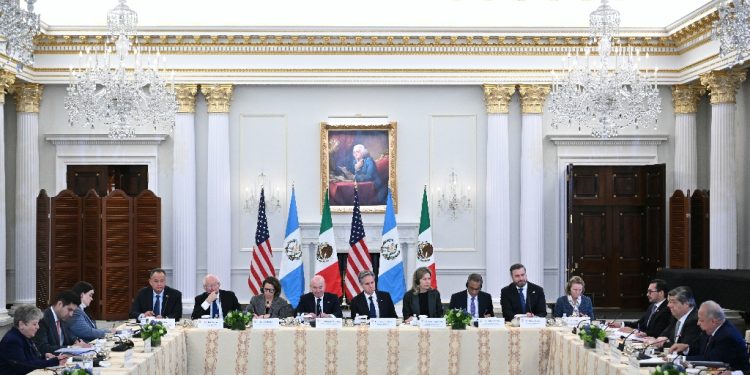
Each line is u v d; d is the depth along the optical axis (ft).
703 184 54.54
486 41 52.01
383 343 29.94
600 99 38.86
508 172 53.21
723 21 28.91
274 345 29.94
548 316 47.06
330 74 52.34
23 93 51.60
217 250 52.37
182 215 52.21
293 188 49.08
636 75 39.27
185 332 29.94
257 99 53.52
